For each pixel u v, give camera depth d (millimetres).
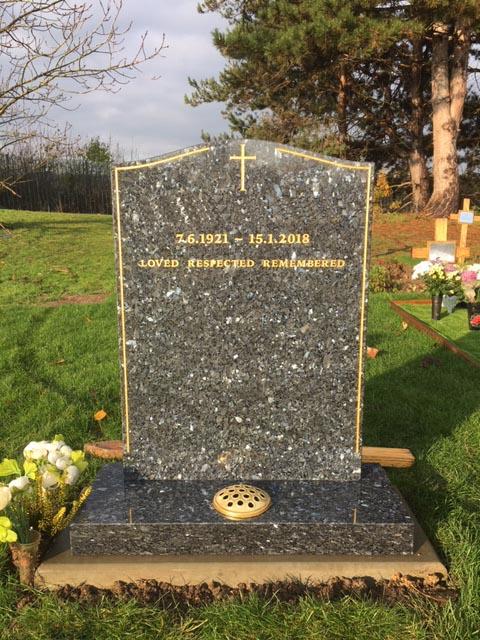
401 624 1044
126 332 1385
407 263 5582
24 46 2883
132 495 1355
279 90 8188
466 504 1478
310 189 1319
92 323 3438
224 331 1385
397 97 10531
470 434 1879
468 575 1165
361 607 1078
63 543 1283
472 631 1035
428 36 7809
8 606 1111
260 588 1169
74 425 1977
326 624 1046
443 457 1733
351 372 1403
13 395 2219
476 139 10914
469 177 11297
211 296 1368
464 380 2404
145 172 1312
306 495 1355
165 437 1434
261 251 1347
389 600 1128
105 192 12664
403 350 2891
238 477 1450
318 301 1371
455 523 1345
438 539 1320
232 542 1228
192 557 1223
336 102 9203
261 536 1225
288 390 1413
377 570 1204
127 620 1064
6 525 1125
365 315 1374
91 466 1681
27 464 1264
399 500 1334
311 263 1352
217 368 1401
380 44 6141
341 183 1315
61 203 12086
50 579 1189
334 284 1362
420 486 1565
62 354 2801
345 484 1415
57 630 1052
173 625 1065
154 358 1396
